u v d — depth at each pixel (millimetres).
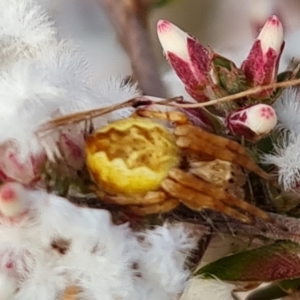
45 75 68
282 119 74
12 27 74
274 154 73
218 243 75
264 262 73
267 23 72
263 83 72
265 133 71
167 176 67
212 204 67
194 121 72
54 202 65
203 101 73
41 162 68
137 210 68
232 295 78
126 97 74
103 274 66
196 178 68
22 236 65
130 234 67
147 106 71
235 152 69
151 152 67
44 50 75
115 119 71
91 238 65
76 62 73
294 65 83
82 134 69
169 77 92
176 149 68
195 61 73
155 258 67
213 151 68
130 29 104
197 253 72
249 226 71
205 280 76
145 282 67
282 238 71
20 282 66
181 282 68
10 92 67
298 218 73
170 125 70
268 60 72
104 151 67
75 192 68
